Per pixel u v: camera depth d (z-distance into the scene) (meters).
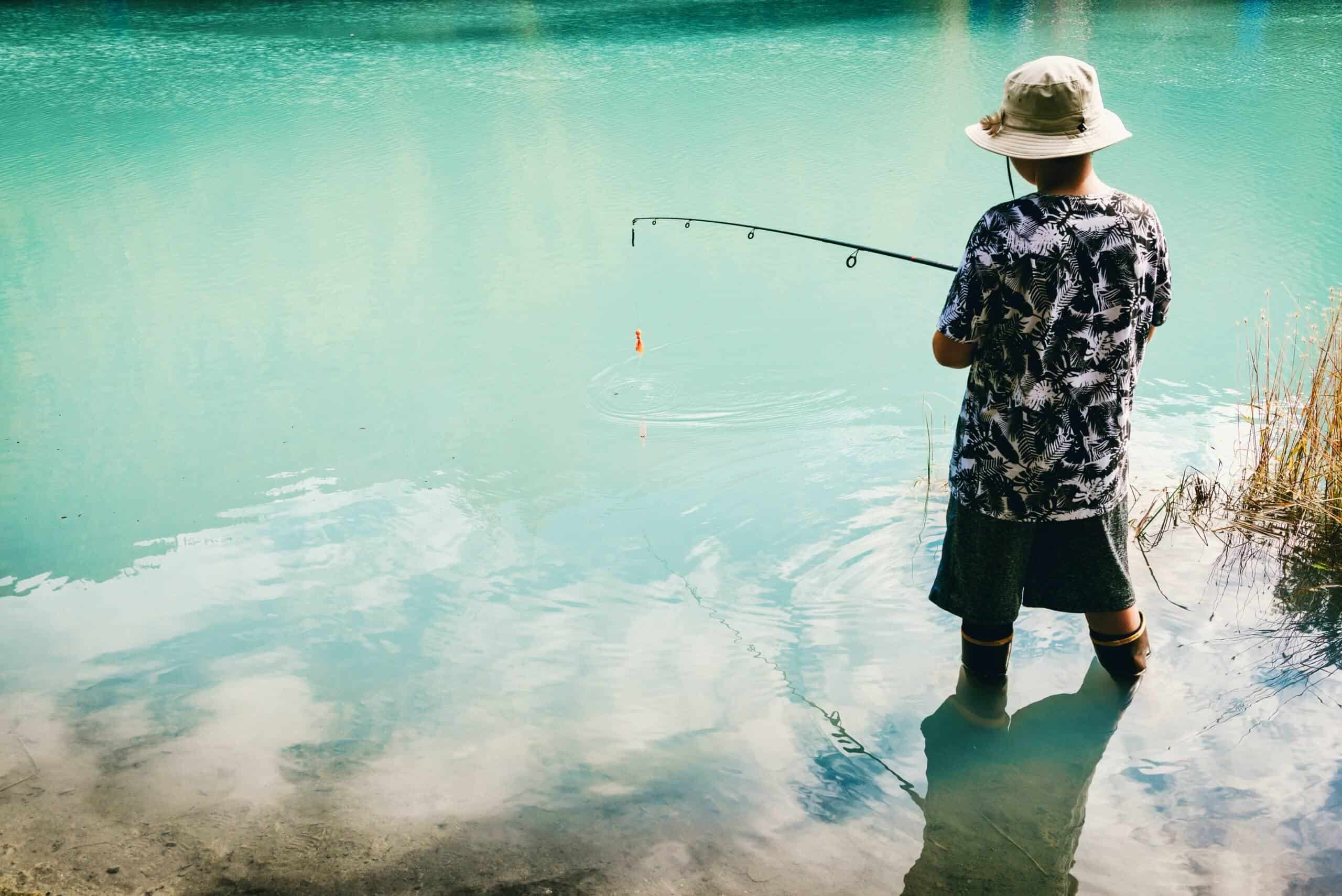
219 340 6.09
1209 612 2.85
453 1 19.03
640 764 2.40
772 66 12.93
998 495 2.36
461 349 5.88
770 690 2.66
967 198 8.22
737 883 2.03
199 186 9.23
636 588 3.23
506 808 2.26
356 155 9.99
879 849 2.11
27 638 3.07
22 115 11.65
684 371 5.43
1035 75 2.16
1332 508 3.19
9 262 7.57
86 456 4.56
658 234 7.77
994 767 2.34
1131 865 2.03
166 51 15.05
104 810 2.28
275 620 3.14
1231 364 4.91
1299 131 9.26
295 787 2.35
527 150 10.01
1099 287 2.20
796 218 7.96
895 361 5.46
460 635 3.01
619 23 16.20
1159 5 15.70
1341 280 6.07
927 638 2.86
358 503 4.00
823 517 3.63
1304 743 2.33
